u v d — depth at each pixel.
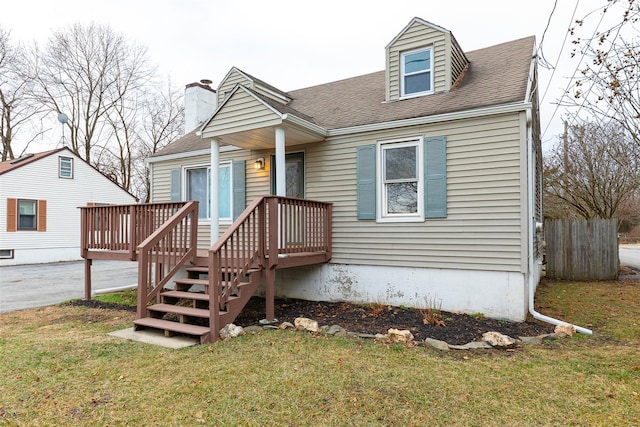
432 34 7.24
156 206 6.89
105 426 2.74
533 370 3.70
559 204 16.14
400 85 7.59
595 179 13.00
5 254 16.67
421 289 6.43
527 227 5.57
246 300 5.43
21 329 5.57
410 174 6.63
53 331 5.41
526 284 5.72
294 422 2.78
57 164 18.62
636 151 8.22
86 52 23.81
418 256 6.46
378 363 3.88
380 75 9.91
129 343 4.73
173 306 5.62
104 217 7.59
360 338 4.77
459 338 4.75
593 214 13.70
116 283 11.15
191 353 4.29
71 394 3.24
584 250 9.77
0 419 2.83
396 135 6.69
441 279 6.25
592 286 8.66
